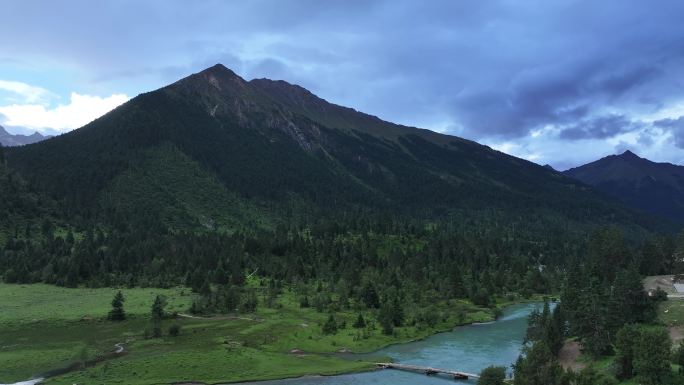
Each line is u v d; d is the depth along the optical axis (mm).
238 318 177375
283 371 125375
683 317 136500
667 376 94250
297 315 186625
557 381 91625
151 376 118500
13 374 119125
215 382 117625
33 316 169250
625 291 137750
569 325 142125
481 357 142500
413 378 123375
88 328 159750
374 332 168125
